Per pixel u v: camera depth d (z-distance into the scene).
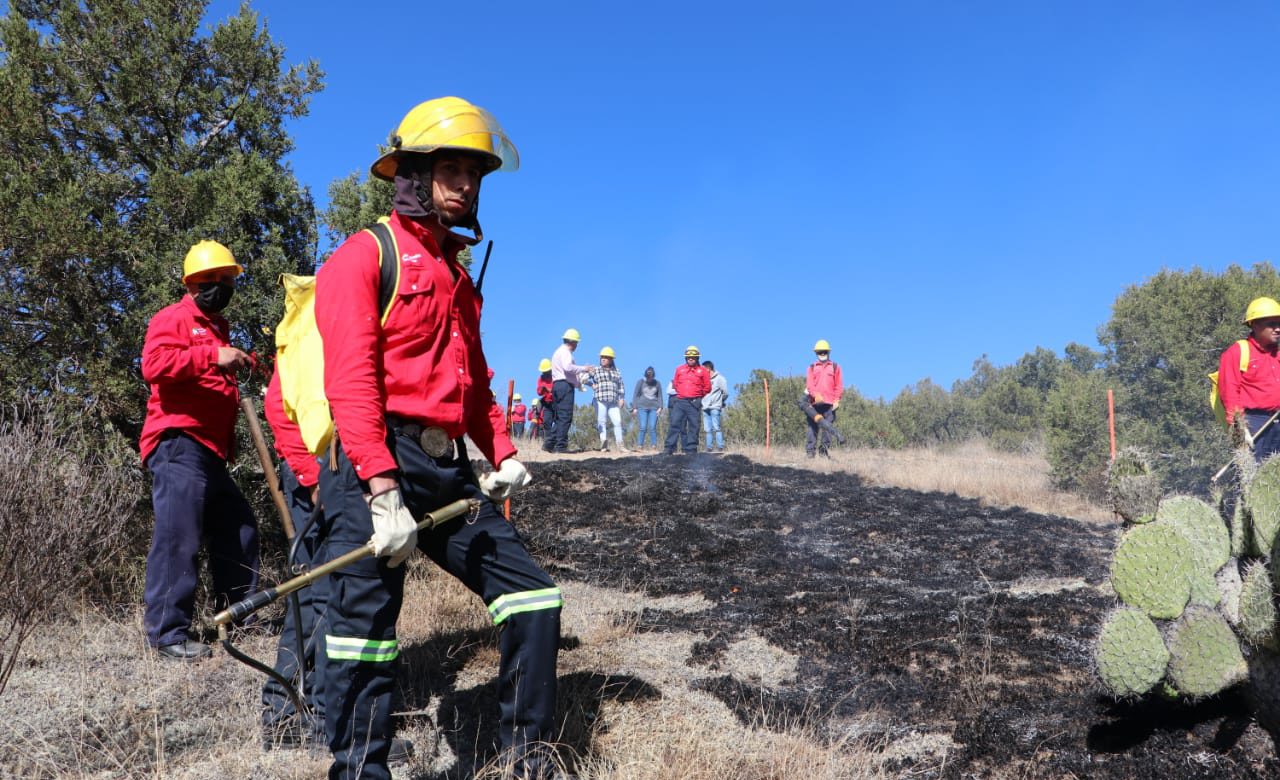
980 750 3.70
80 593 4.95
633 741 3.74
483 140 2.94
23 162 5.87
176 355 4.62
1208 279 16.59
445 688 4.33
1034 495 12.83
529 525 9.08
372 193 6.77
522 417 23.58
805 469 13.94
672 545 8.23
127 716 3.85
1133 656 3.67
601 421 17.50
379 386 2.74
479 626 5.19
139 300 5.90
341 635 2.81
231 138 6.69
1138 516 3.89
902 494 11.78
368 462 2.64
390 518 2.64
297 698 3.09
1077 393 14.84
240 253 6.13
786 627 5.39
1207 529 4.01
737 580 6.81
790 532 9.09
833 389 16.31
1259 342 7.98
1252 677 3.56
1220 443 15.62
